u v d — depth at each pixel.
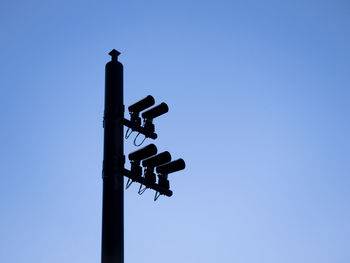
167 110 7.52
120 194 6.49
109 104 7.10
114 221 6.20
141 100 7.48
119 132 6.91
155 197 7.30
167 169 7.33
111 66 7.49
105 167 6.60
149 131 7.48
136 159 7.06
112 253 6.00
